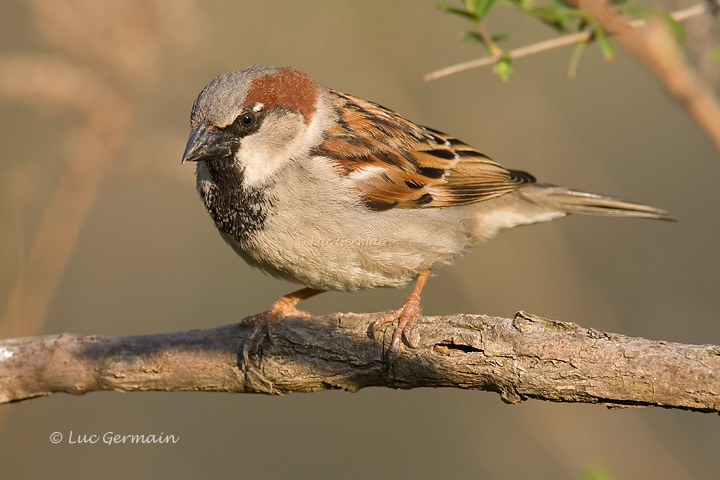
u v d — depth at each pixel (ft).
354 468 44.19
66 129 40.91
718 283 46.37
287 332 26.58
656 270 45.98
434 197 31.04
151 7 35.12
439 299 44.01
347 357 25.84
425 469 43.91
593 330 23.88
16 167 37.04
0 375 27.45
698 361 22.53
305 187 28.76
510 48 48.55
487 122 45.16
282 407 45.01
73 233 34.71
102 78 34.81
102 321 46.01
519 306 42.45
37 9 34.60
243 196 28.86
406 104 44.75
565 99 50.60
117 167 35.37
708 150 50.03
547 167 45.29
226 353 27.09
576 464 39.40
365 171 29.73
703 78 26.40
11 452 40.81
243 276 47.62
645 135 50.47
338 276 30.01
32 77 33.58
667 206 49.01
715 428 41.37
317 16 45.47
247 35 45.34
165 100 40.29
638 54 25.02
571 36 25.30
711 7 24.56
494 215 33.99
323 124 30.14
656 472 39.22
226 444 44.01
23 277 34.14
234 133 28.53
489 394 44.50
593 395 23.31
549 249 43.62
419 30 45.37
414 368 25.07
